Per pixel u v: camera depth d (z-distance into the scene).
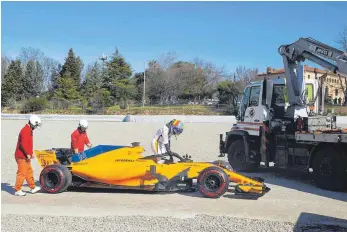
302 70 11.83
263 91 11.99
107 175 9.59
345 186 9.70
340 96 37.25
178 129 9.88
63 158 10.27
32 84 76.69
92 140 22.58
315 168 10.16
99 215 7.58
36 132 27.08
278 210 7.94
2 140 22.31
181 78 63.91
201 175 9.07
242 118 12.70
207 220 7.13
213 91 62.78
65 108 56.81
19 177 9.38
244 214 7.63
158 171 9.38
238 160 12.71
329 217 7.43
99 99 57.97
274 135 11.60
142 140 22.52
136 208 8.12
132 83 63.91
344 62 10.84
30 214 7.62
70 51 76.56
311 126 10.91
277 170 13.05
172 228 6.66
